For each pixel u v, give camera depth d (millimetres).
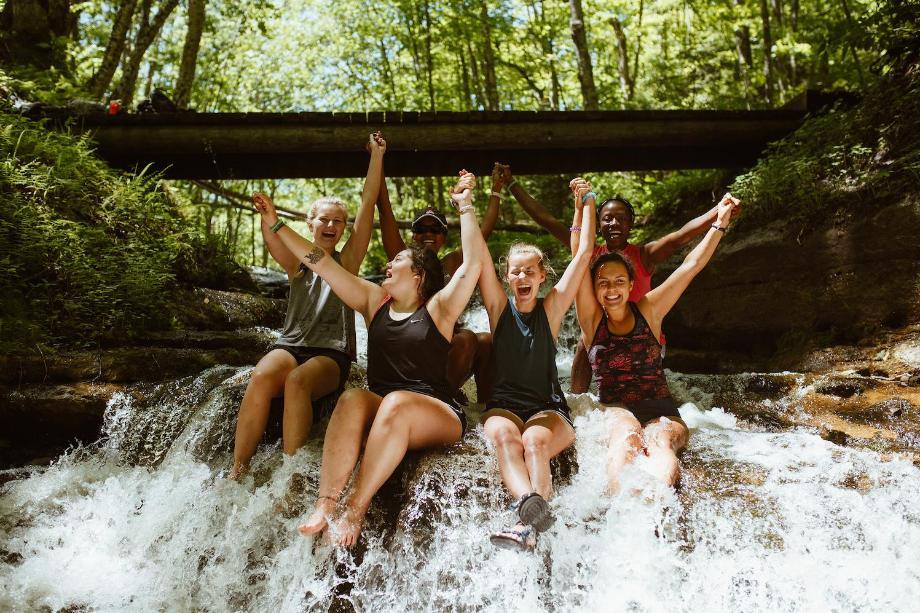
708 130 8953
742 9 15555
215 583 3557
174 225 7230
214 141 8242
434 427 3559
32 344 4949
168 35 18641
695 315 7305
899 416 4508
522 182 15828
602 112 8758
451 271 4824
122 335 5441
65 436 4629
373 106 19953
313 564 3389
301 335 4164
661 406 3957
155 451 4438
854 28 8078
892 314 5754
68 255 5766
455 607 3256
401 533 3408
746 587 3145
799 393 5047
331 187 20438
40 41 10727
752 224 7312
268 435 4207
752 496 3359
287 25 18844
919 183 5848
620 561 3217
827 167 7004
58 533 3859
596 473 3541
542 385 3758
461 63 20281
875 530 3209
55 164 6688
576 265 3896
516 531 3027
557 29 18141
